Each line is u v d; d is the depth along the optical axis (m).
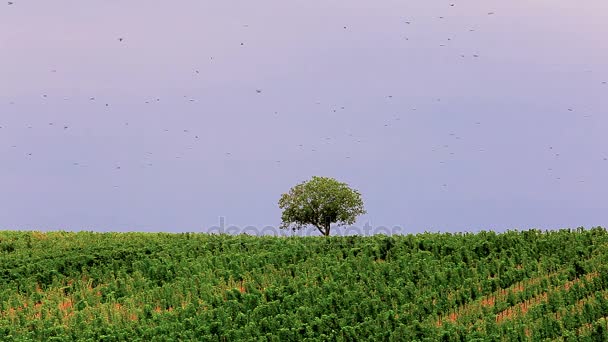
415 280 58.91
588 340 46.34
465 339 47.72
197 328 49.25
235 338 48.78
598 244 65.06
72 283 63.84
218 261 64.62
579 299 54.28
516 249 65.06
